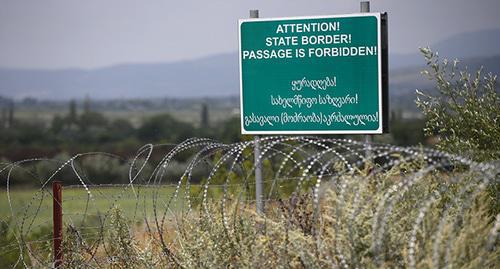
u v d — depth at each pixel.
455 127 22.42
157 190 19.78
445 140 21.66
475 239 15.55
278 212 18.98
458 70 22.62
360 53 24.95
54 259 21.02
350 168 17.14
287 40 25.45
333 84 25.14
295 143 25.58
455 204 17.69
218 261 18.03
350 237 15.88
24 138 194.00
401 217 17.05
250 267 17.27
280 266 16.97
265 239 17.55
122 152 103.12
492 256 15.64
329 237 17.20
